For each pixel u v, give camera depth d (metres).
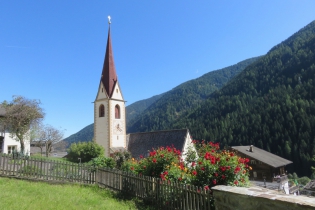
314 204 3.75
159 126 150.75
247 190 5.09
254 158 46.94
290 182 49.53
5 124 24.77
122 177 11.70
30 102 25.53
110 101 37.47
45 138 38.97
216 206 5.55
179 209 8.23
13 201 8.14
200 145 13.05
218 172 8.34
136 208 9.17
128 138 40.69
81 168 13.80
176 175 9.44
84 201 9.40
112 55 40.25
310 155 64.69
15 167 14.02
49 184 12.64
